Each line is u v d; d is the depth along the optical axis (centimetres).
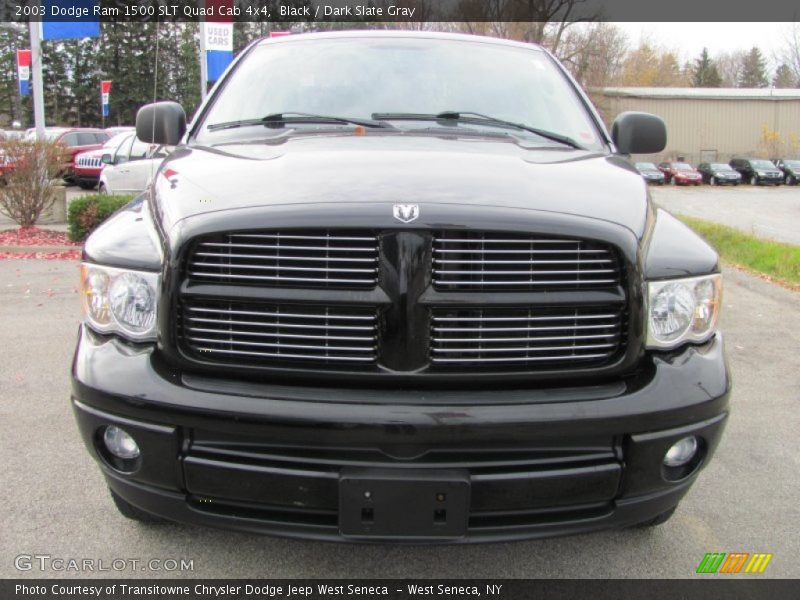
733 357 591
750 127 6400
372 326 221
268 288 220
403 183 235
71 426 406
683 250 246
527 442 220
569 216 225
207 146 304
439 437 214
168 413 222
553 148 311
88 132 2623
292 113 334
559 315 224
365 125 324
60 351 545
